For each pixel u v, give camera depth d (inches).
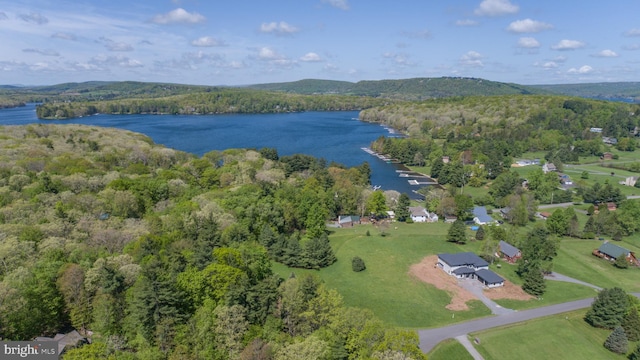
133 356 2108.8
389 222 5969.5
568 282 4087.1
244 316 2440.9
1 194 4443.9
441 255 4338.1
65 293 2487.7
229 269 2623.0
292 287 2674.7
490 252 4473.4
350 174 7741.1
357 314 2581.2
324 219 5231.3
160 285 2322.8
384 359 2212.1
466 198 6171.3
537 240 4744.1
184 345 2223.2
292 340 2375.7
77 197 4424.2
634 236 5536.4
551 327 3240.7
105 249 3228.3
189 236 3720.5
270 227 4685.0
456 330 3181.6
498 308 3528.5
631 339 3154.5
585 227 5487.2
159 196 5285.4
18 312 2261.3
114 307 2423.7
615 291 3282.5
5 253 2760.8
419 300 3646.7
